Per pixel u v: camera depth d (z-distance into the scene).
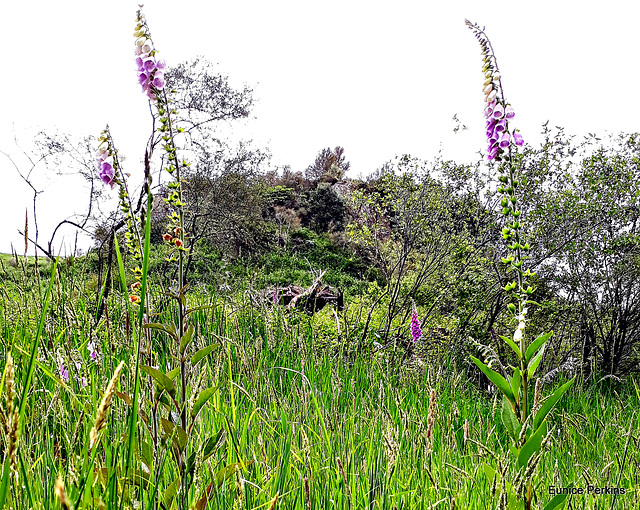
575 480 2.89
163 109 1.88
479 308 7.33
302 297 7.83
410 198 8.03
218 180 14.38
